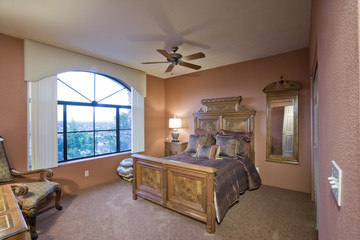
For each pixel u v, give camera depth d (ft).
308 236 6.78
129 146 15.42
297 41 9.85
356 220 1.43
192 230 7.22
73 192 11.07
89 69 11.79
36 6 6.72
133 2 6.55
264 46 10.46
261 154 12.22
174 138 16.39
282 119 11.39
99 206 9.22
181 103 16.62
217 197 7.32
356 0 1.41
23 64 9.37
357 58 1.40
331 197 2.64
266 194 10.46
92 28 8.38
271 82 11.87
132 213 8.53
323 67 3.46
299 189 10.87
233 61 13.01
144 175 9.64
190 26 8.25
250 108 12.73
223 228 7.31
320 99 4.08
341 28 1.95
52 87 10.37
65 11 7.06
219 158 10.74
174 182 8.30
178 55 9.57
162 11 7.13
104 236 6.89
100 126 13.51
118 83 14.62
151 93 16.55
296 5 6.76
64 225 7.58
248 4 6.71
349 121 1.65
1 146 8.29
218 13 7.28
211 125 14.32
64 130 11.58
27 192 7.21
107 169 13.09
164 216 8.26
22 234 3.66
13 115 9.09
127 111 15.33
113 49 10.77
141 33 8.86
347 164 1.72
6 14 7.22
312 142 9.45
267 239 6.64
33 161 9.62
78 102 12.22
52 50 10.20
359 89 1.36
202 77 15.21
